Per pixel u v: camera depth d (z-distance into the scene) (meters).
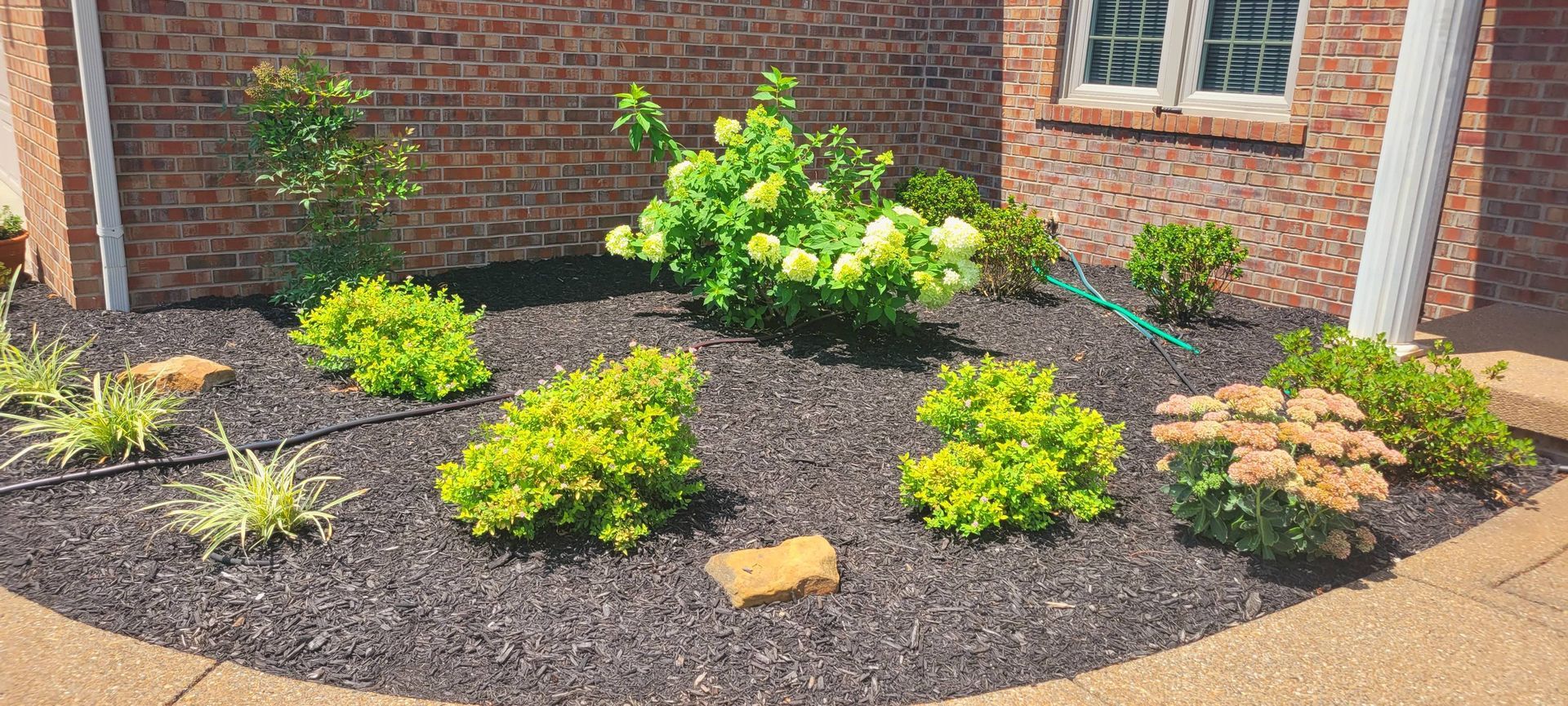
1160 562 3.79
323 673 2.98
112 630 3.16
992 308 7.29
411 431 4.73
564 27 7.72
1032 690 3.00
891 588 3.52
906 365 5.90
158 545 3.64
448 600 3.36
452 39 7.22
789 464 4.49
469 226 7.64
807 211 6.40
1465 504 4.43
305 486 4.11
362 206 6.79
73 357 5.12
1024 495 3.97
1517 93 6.41
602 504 3.78
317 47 6.69
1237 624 3.39
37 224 6.98
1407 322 5.69
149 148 6.25
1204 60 8.12
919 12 9.84
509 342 6.07
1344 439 3.72
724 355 5.94
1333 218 7.37
